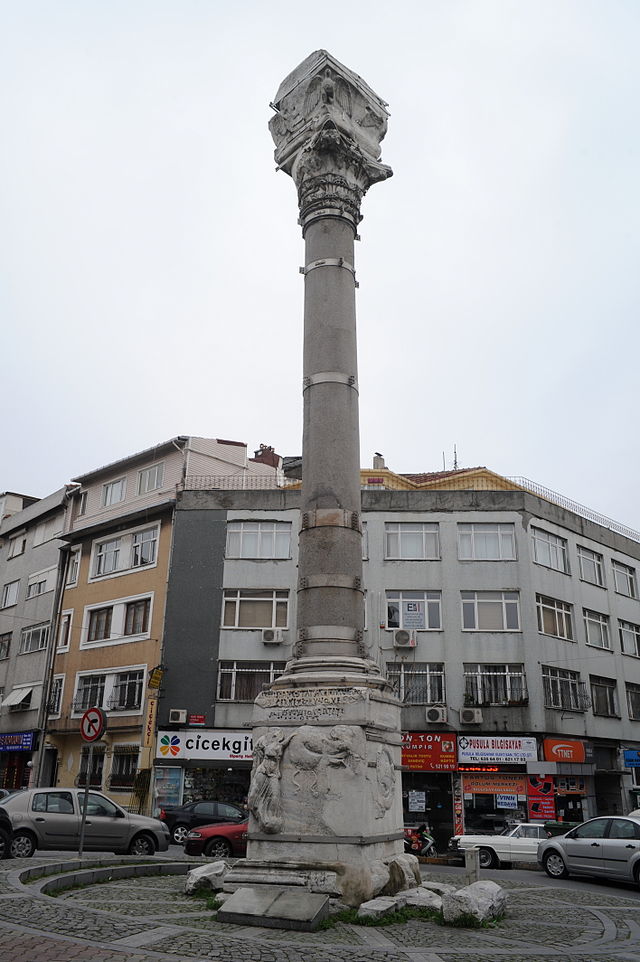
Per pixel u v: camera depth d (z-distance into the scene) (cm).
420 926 1006
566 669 3334
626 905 1308
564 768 3053
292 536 3328
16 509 4700
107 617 3525
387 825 1199
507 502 3397
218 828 1912
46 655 3734
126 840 1734
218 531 3350
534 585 3306
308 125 1572
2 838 1555
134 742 3152
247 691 3134
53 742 3516
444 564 3303
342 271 1506
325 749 1149
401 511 3381
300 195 1588
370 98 1641
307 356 1466
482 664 3173
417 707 3097
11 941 798
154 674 3111
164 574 3347
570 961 816
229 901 999
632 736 3578
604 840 1753
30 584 4125
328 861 1098
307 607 1307
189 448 3619
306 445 1411
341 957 793
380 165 1612
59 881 1192
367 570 3300
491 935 968
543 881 1761
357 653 1286
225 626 3219
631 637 3828
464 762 3008
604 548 3797
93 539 3725
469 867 1302
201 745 3031
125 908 1039
